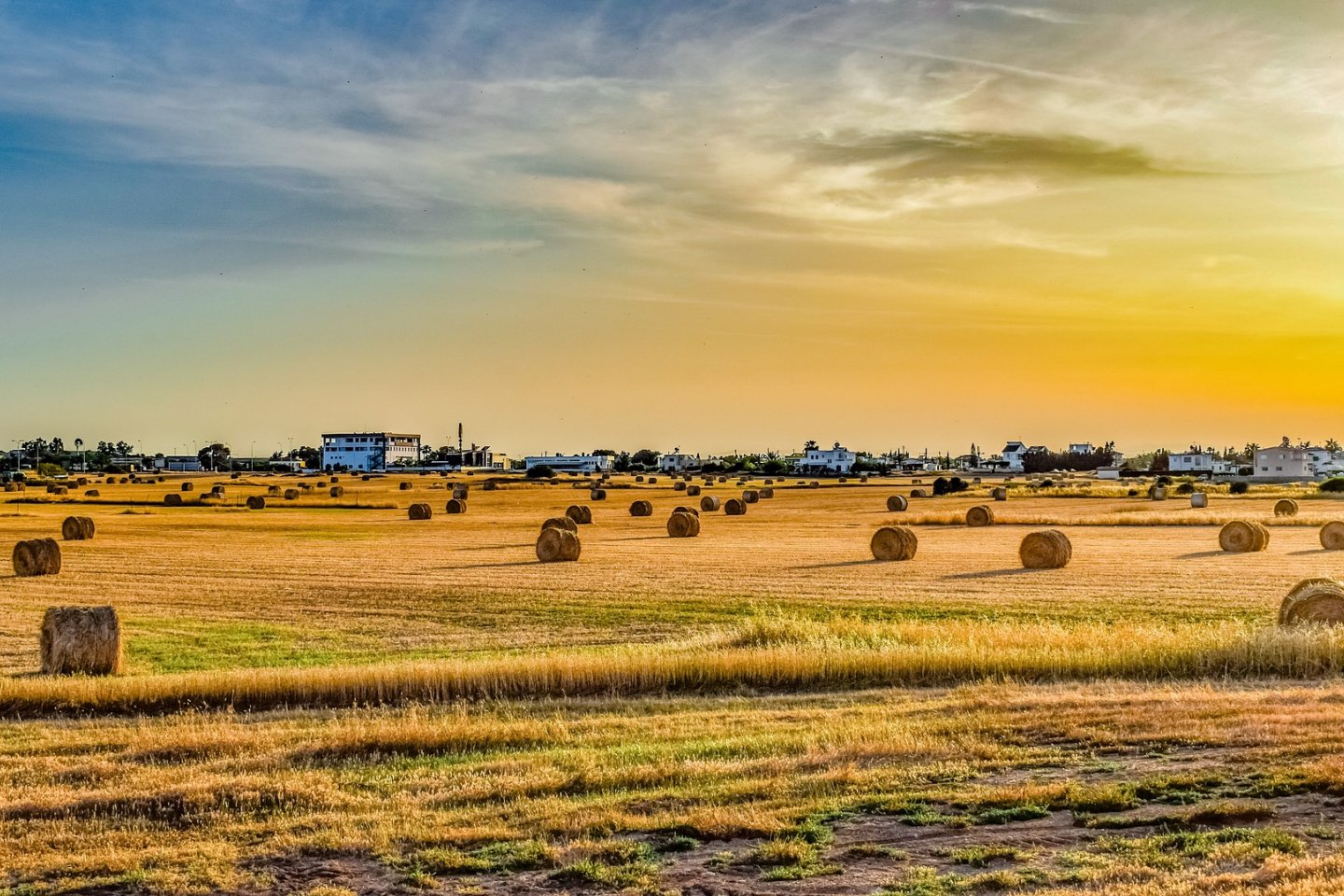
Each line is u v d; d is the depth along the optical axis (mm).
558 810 11297
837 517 74562
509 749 14523
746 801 11383
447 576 39281
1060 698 15578
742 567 41344
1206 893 8594
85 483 133750
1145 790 11109
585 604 31719
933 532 59031
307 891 9625
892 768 12258
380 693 18812
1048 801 10906
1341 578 36031
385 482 147375
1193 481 133875
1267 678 18172
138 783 13031
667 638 25953
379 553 49906
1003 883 9016
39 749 15102
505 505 94875
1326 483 95500
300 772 13375
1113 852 9594
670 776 12430
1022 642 21031
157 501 96688
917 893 8977
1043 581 35812
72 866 10258
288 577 39500
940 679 19078
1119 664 18984
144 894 9711
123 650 24438
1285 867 8867
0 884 9953
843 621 25828
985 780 11766
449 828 10961
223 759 14219
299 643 25781
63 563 45406
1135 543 50844
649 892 9273
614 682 19125
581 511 70000
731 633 23859
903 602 31344
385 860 10234
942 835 10234
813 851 9906
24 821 11602
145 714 18188
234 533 63906
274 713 17828
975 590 33875
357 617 29828
